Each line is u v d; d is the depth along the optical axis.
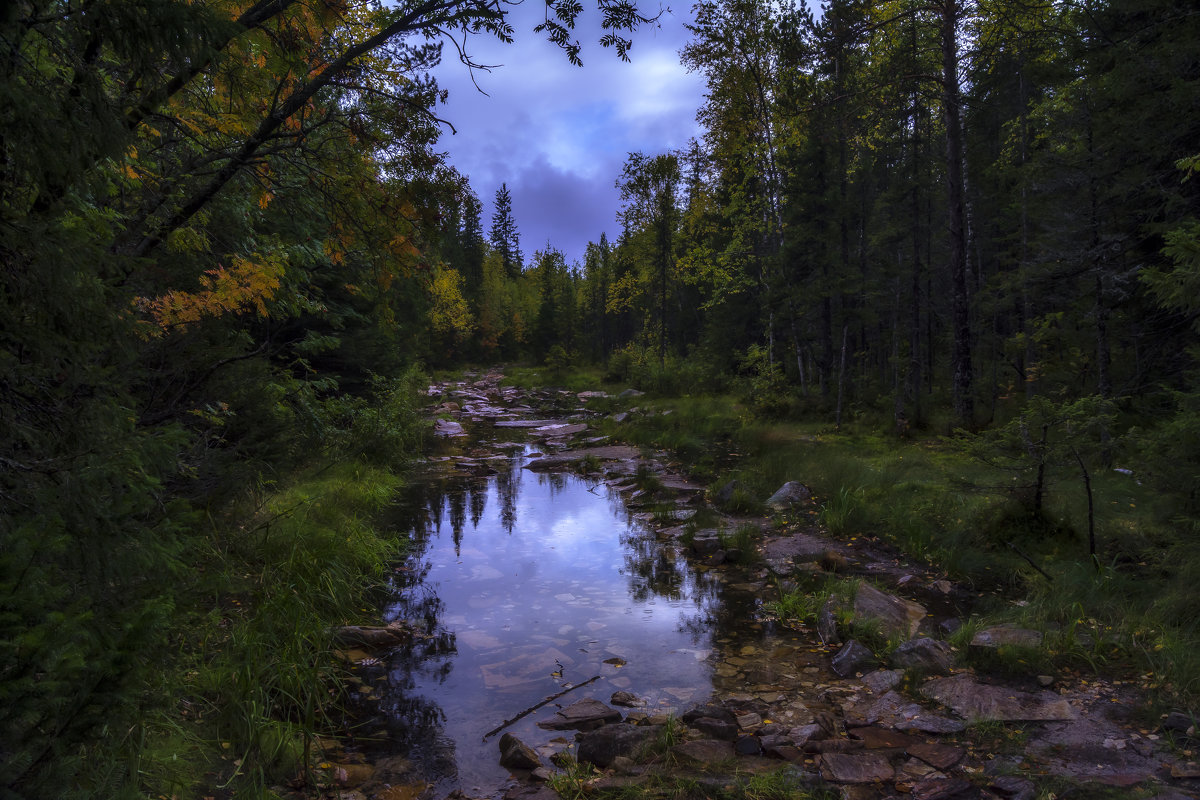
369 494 10.98
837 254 19.14
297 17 5.05
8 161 2.48
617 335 66.19
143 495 2.69
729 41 20.91
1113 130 11.52
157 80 3.84
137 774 2.93
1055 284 13.88
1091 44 12.08
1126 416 11.45
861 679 5.02
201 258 6.01
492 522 10.47
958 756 3.79
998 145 25.88
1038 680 4.68
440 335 55.81
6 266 2.29
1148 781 3.39
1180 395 5.66
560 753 4.06
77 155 2.51
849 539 8.72
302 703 4.63
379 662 5.47
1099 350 12.77
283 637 5.19
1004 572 7.03
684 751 3.95
